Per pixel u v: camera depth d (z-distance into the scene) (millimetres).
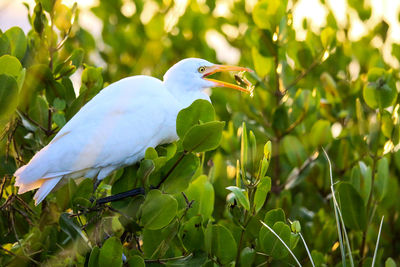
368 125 8562
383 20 11719
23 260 5668
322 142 8953
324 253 8109
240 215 5957
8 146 6465
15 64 5930
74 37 11375
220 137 5613
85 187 5629
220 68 7594
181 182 6004
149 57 11828
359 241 8375
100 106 6625
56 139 6461
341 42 10852
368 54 11336
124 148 6605
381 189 7805
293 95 9812
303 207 9406
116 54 12008
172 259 5762
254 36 8859
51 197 6754
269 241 5980
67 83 6992
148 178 5734
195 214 6348
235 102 10070
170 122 7055
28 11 7328
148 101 6867
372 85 7910
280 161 9492
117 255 5234
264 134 9172
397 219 8898
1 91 5445
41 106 6781
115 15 12484
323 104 10023
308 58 9125
